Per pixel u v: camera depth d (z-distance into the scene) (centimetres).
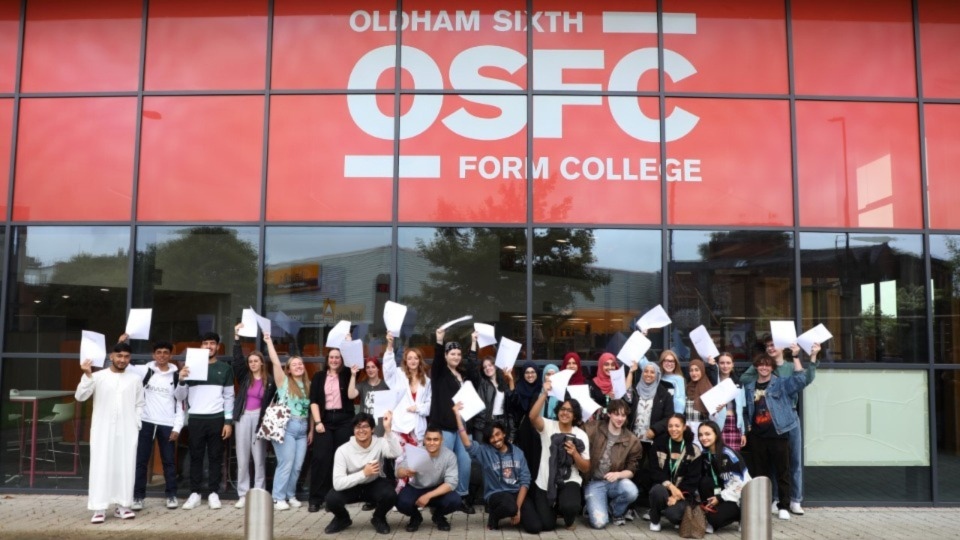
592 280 977
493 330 885
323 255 985
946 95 1009
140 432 873
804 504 940
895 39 1015
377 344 970
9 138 1011
